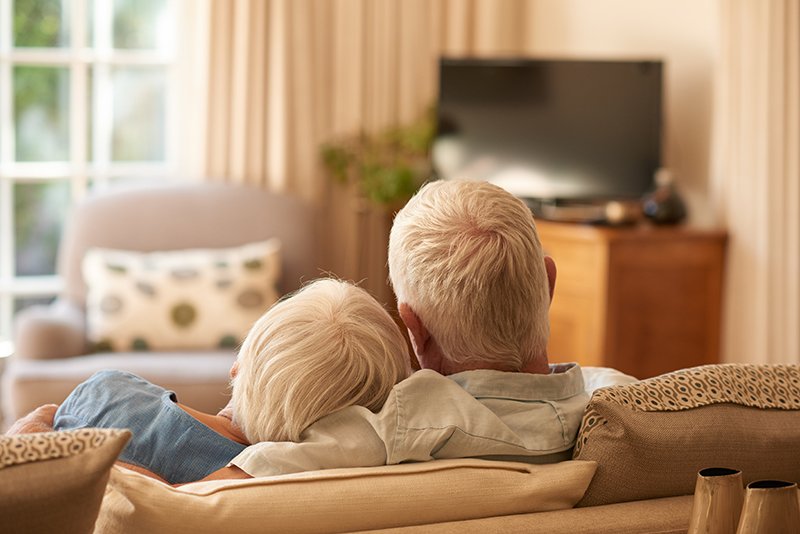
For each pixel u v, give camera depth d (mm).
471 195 1430
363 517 1265
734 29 4039
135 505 1187
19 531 1058
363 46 5137
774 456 1447
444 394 1408
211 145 4973
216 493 1229
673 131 4582
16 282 5102
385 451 1363
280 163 4988
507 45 5344
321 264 5184
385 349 1414
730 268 4148
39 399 3623
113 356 3941
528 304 1426
